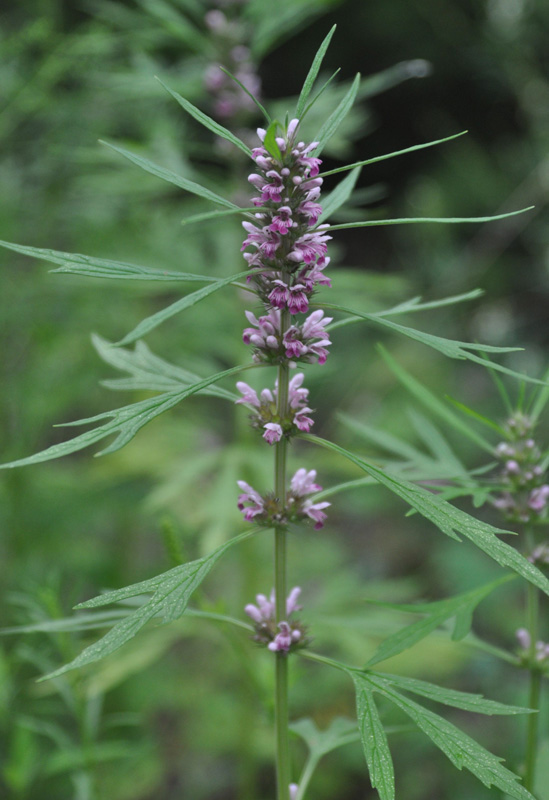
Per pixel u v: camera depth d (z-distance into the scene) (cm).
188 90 123
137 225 141
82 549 152
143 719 136
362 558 219
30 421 142
